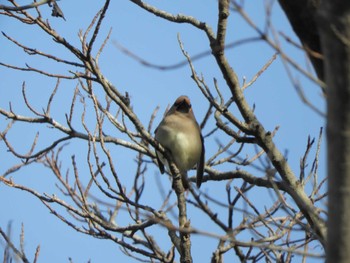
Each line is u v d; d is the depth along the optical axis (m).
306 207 7.24
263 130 10.77
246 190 10.86
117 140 13.79
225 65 10.53
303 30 7.80
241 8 5.72
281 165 10.62
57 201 12.10
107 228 11.86
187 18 11.85
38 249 10.28
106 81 11.55
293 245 9.76
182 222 11.14
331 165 5.55
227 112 10.84
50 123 13.66
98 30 10.88
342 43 5.42
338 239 5.46
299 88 5.74
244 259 9.54
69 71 11.80
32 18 11.22
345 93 5.45
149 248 12.77
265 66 11.98
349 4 5.47
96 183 11.62
